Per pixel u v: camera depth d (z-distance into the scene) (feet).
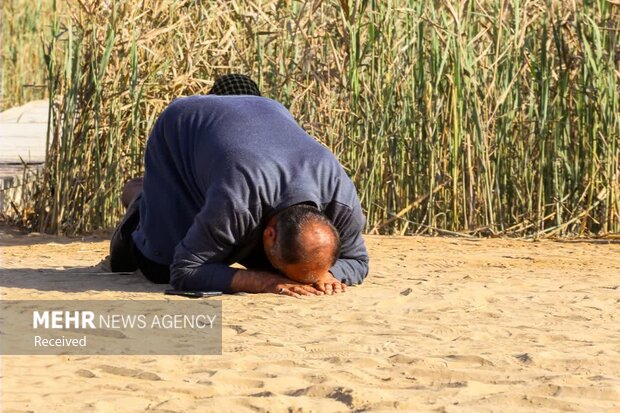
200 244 24.85
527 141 40.14
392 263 32.09
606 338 21.36
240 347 20.06
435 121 39.19
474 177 39.55
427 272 30.35
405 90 39.60
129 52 38.93
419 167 39.78
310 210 24.58
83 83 38.81
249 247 25.11
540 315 23.73
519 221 40.19
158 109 39.45
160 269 26.78
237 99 26.58
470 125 39.14
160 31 38.73
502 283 28.45
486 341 20.95
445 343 20.70
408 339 20.99
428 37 40.37
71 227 38.75
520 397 16.40
